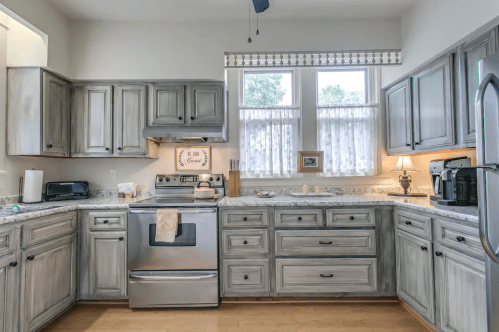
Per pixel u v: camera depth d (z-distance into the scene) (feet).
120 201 8.62
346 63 9.47
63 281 7.22
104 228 7.88
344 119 10.30
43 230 6.47
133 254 7.75
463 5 6.55
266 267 7.97
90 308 7.81
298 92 10.41
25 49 8.00
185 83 9.12
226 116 10.01
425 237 6.55
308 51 9.25
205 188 9.70
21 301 5.84
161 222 7.62
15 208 6.20
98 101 9.01
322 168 10.11
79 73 8.93
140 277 7.69
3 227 5.44
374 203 7.98
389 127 9.97
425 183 9.71
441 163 7.58
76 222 7.80
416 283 6.92
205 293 7.73
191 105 9.05
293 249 7.97
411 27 8.61
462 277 5.41
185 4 8.32
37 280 6.29
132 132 9.00
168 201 8.41
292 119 10.28
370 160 10.19
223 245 7.95
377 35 9.23
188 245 7.79
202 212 7.77
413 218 7.02
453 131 6.95
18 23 8.01
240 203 7.94
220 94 9.10
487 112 4.30
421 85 8.23
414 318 7.18
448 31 7.00
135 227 7.77
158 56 9.03
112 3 8.23
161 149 10.20
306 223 7.99
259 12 8.33
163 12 8.71
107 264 7.84
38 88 7.84
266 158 10.23
